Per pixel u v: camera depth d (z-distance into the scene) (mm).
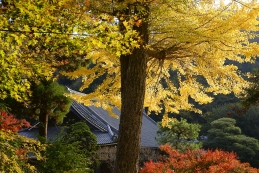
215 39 5211
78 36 3209
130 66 5539
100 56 6930
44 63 4223
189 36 5000
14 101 8500
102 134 14852
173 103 8305
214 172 6035
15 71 3879
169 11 4695
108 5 4371
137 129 5512
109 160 13125
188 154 6590
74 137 10102
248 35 5695
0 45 3775
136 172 5512
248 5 5148
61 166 6320
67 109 9898
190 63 7164
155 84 8078
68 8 3543
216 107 30609
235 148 20375
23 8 2924
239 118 28000
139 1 4586
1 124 4949
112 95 7848
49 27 3121
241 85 6492
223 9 5410
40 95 8859
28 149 4383
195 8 5348
